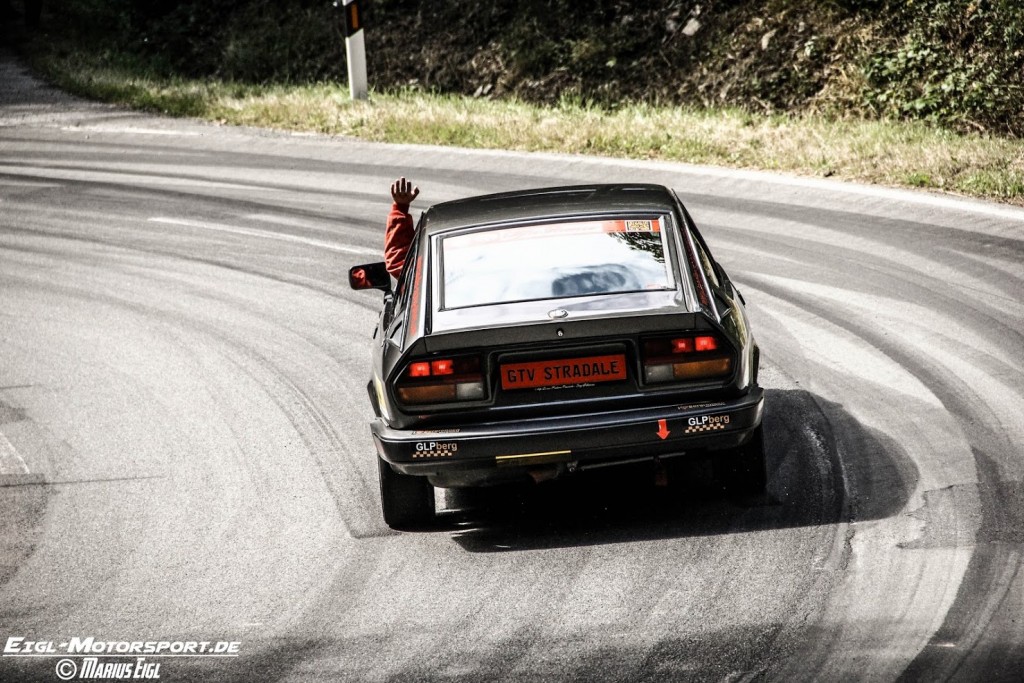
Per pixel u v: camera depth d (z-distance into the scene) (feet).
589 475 68.03
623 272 58.54
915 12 188.65
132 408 84.69
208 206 147.95
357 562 59.11
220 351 96.32
